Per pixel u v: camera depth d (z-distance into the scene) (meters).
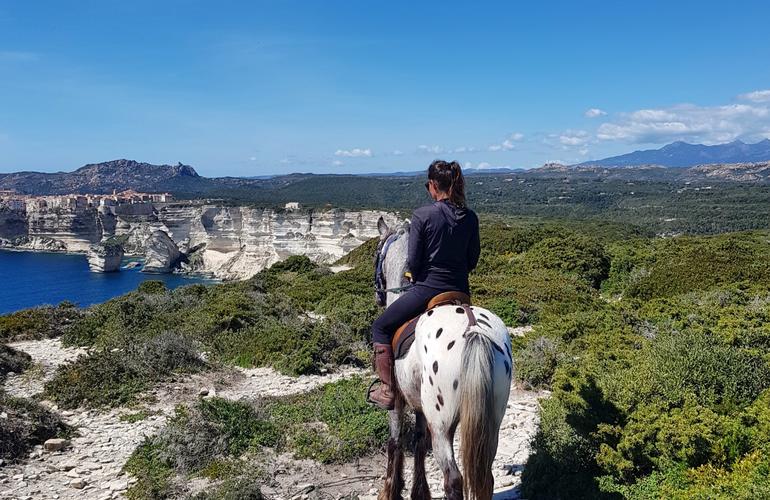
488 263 25.61
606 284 22.91
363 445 7.36
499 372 4.00
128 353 11.69
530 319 16.19
